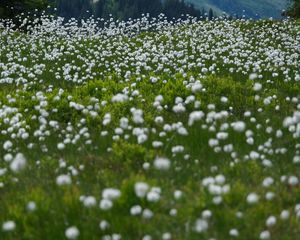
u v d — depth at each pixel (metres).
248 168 2.57
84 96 3.85
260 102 3.51
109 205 2.18
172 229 2.21
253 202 2.27
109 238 2.15
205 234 2.15
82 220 2.26
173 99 3.54
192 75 4.34
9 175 2.63
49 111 3.43
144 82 4.05
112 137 2.98
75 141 2.89
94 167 2.68
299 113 2.76
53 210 2.29
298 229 2.20
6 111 3.26
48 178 2.59
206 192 2.35
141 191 2.20
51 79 4.98
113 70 5.42
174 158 2.71
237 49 6.59
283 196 2.38
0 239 2.23
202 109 3.40
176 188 2.45
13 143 3.02
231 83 4.03
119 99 3.05
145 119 3.19
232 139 2.88
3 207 2.39
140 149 2.73
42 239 2.21
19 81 4.82
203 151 2.77
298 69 5.33
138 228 2.20
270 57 5.91
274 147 2.82
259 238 2.16
